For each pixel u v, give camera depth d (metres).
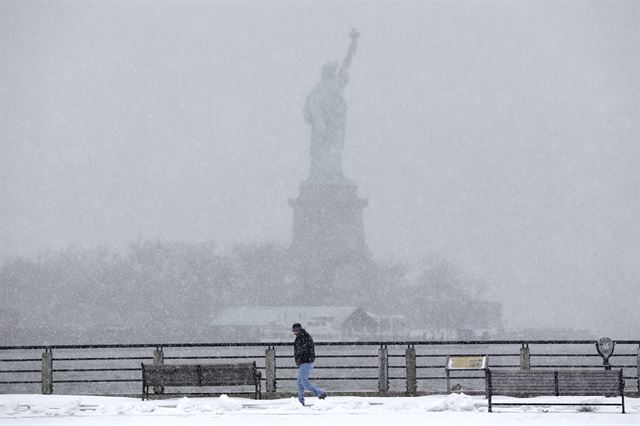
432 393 56.81
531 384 46.19
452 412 47.44
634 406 49.38
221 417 45.88
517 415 45.41
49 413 48.94
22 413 49.22
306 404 51.22
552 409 48.47
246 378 52.00
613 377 45.69
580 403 50.69
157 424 42.91
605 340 55.84
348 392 56.94
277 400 54.16
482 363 56.41
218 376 52.25
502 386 46.66
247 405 51.69
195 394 57.00
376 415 46.00
